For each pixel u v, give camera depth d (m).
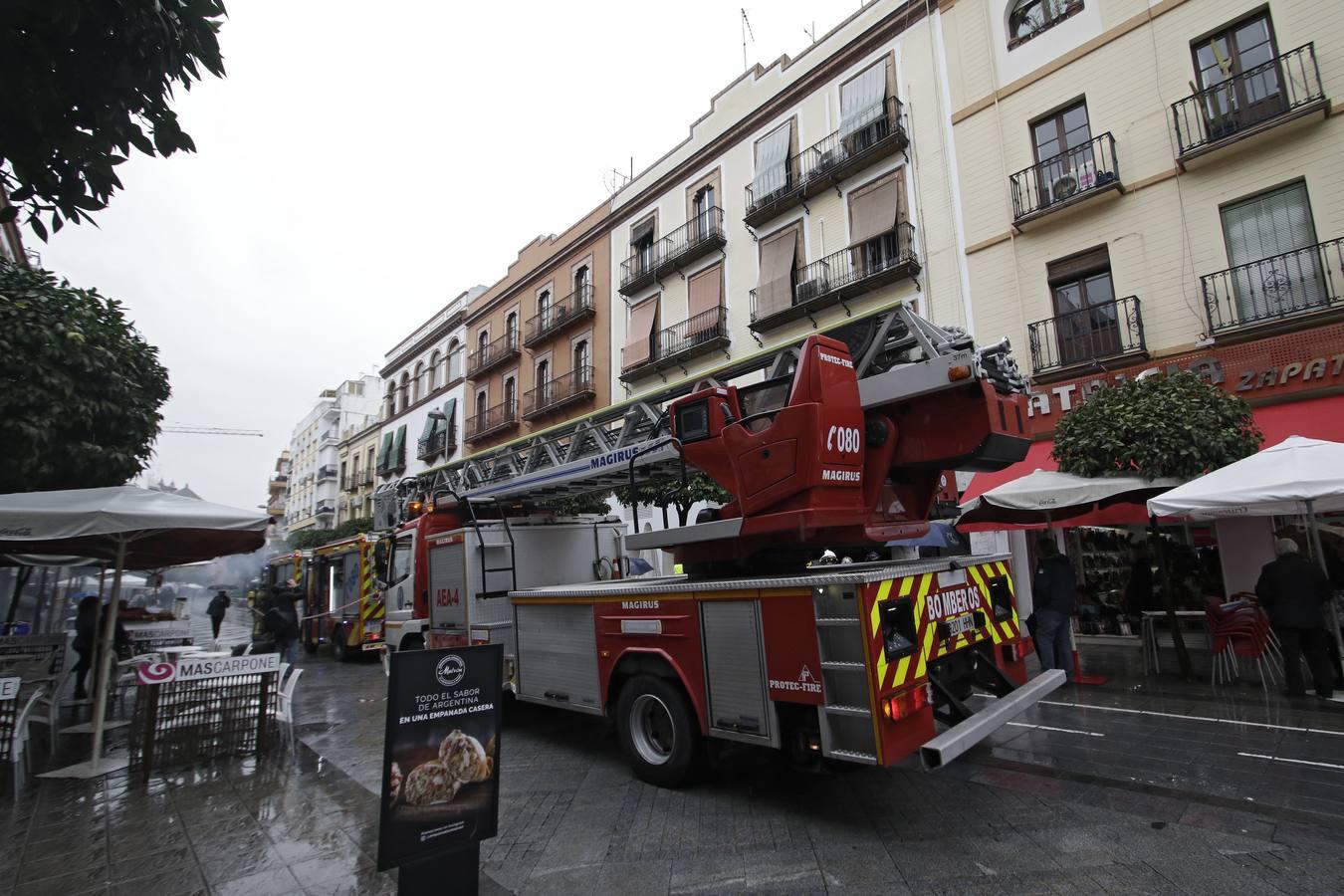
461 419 31.41
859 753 3.86
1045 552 8.36
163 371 9.98
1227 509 7.83
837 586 3.99
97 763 6.16
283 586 11.43
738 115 19.22
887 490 5.00
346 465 45.16
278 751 6.79
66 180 3.88
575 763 5.97
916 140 14.96
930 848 3.84
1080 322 12.26
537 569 8.30
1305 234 10.24
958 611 4.75
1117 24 12.27
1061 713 6.86
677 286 20.50
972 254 13.80
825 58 16.88
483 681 3.42
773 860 3.80
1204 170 11.14
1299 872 3.38
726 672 4.58
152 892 3.75
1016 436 4.62
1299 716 6.27
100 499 6.19
